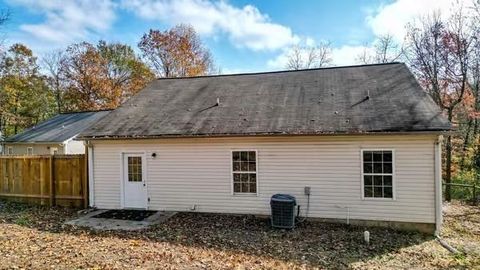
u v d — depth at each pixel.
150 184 12.88
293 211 10.66
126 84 37.94
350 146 10.94
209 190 12.31
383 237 9.79
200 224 11.03
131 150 13.02
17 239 8.57
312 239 9.56
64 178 13.88
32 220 11.41
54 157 13.98
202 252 8.14
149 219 11.62
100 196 13.36
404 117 10.51
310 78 14.73
